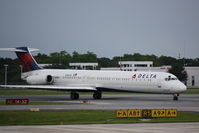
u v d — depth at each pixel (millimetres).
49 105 124875
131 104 129000
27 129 72938
